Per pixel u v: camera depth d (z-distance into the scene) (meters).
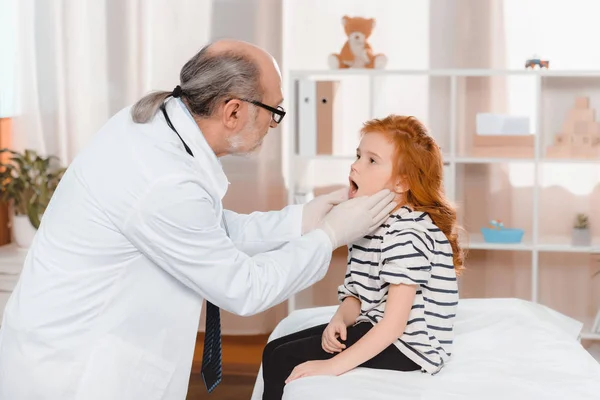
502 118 3.33
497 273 3.68
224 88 1.62
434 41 3.64
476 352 1.84
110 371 1.61
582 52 3.56
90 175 1.61
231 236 1.92
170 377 1.69
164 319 1.66
